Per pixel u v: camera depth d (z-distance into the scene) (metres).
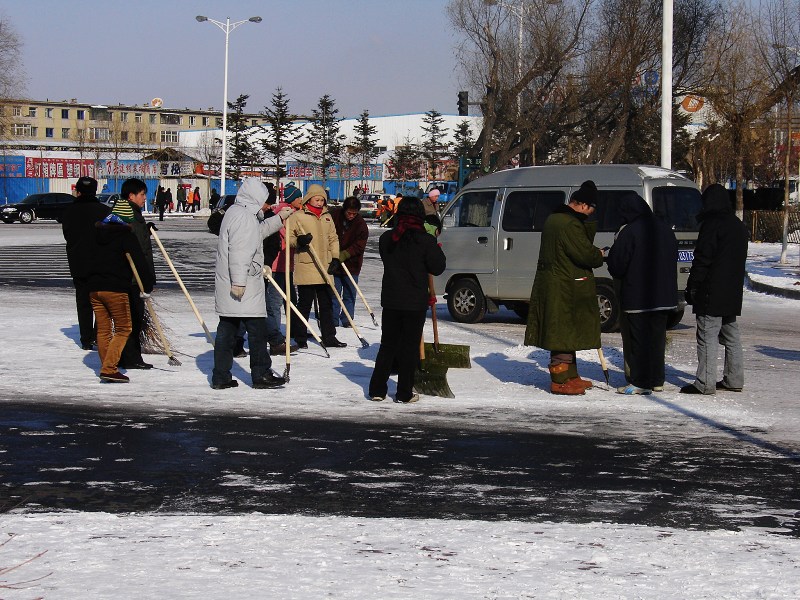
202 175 87.19
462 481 6.45
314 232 12.37
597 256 9.64
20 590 4.19
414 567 4.59
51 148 115.31
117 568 4.52
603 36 41.16
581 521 5.54
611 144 40.97
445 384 9.55
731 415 8.80
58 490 6.11
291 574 4.46
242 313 9.52
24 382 9.91
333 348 12.57
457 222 16.53
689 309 18.94
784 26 32.75
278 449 7.30
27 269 25.41
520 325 16.06
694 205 14.98
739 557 4.84
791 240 41.22
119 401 9.04
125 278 9.96
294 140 98.56
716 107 36.00
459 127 99.50
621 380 10.62
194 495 6.03
